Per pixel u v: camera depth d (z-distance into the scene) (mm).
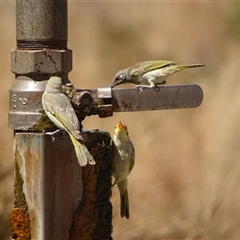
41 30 7156
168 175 14414
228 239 12773
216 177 14195
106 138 7344
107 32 23750
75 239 7180
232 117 16359
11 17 23250
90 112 7344
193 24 24797
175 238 12633
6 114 12992
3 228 10672
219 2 25203
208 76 20781
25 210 7043
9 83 14859
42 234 7004
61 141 7047
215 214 12977
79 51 22281
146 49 23047
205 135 15953
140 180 14227
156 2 26609
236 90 17781
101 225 7301
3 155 11094
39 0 7137
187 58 23297
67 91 7230
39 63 7145
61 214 7082
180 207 13672
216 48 23859
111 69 20297
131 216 13156
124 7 26562
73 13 26047
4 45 18641
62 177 7059
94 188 7254
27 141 7012
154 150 15141
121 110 7410
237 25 24484
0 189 10828
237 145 15344
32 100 7121
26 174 7023
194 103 7668
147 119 15711
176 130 15914
